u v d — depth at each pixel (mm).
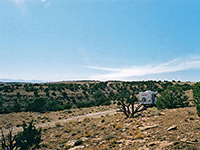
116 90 86125
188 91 43562
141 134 10398
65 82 117500
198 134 8375
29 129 11289
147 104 30781
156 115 16344
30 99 58500
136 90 77812
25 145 10234
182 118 12641
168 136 8914
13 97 57375
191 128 9633
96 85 92500
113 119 20344
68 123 22312
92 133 13789
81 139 12469
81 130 16344
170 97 22375
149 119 14805
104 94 78250
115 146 9320
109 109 39156
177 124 11070
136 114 20234
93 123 19672
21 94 61031
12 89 65062
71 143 11953
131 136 10648
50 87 75812
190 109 16812
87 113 34625
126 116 19453
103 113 32219
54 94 67250
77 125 19922
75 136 13961
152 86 81875
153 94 30234
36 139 11195
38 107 39812
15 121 27188
